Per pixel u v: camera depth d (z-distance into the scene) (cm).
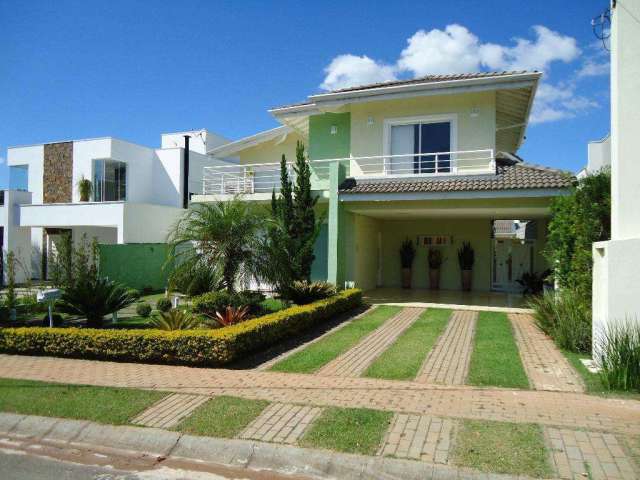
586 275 943
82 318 1255
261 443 491
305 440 493
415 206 1490
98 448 523
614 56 759
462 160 1609
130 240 2258
